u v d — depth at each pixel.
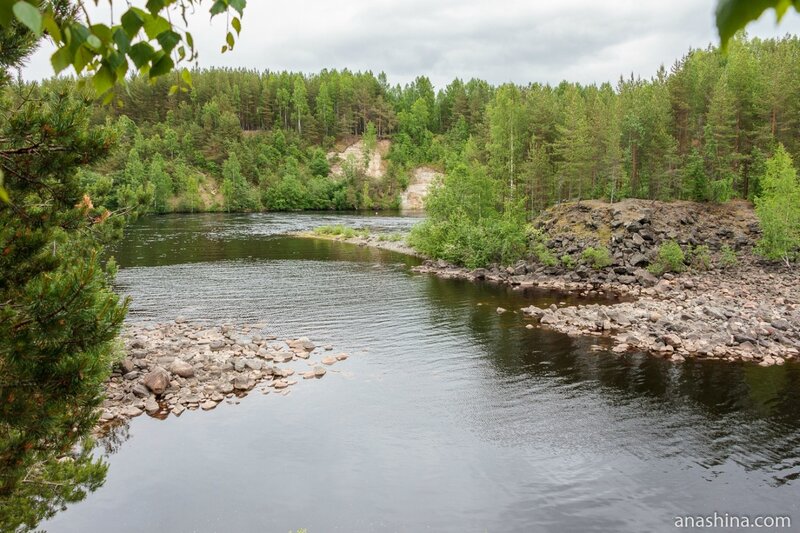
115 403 17.78
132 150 112.81
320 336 25.92
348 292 36.03
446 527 12.13
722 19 1.11
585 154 57.53
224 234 70.69
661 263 41.91
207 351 23.03
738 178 59.84
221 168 129.12
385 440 15.98
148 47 2.44
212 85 156.00
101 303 6.60
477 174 55.75
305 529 12.00
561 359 22.95
